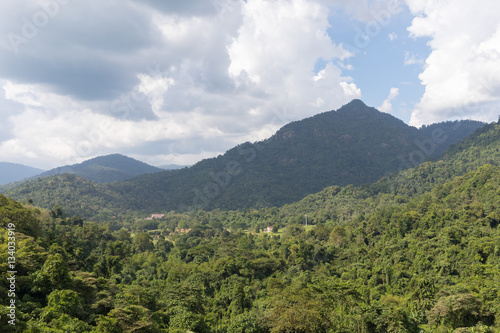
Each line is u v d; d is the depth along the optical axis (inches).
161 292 3346.5
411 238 4436.5
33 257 2336.4
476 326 2181.3
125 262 4419.3
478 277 2955.2
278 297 2390.5
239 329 2098.9
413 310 2726.4
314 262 4463.6
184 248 5733.3
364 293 3137.3
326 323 2114.9
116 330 1765.5
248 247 5753.0
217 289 3745.1
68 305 1843.0
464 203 5236.2
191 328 2128.4
